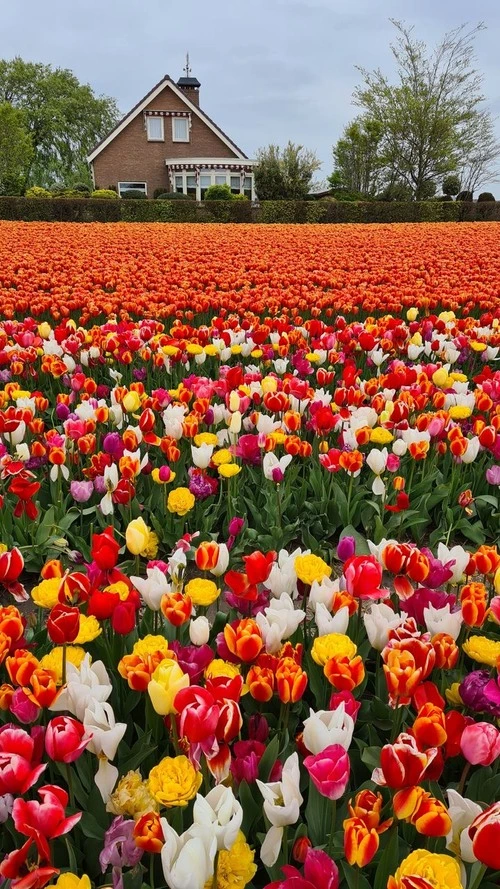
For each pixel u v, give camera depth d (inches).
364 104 2191.2
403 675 69.7
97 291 413.7
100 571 94.3
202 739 60.0
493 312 359.3
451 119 2087.8
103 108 3036.4
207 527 159.6
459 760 89.0
